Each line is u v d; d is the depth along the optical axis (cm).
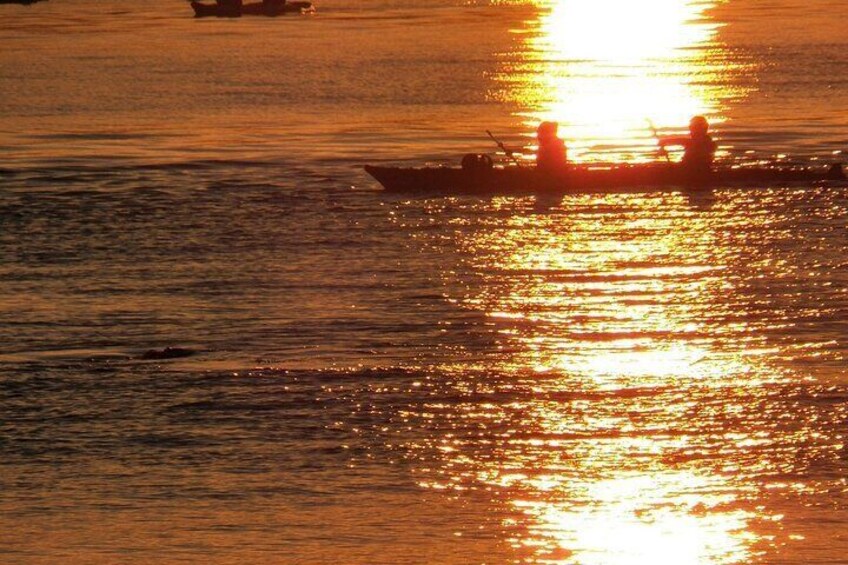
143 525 5403
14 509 5591
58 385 7244
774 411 6688
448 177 12456
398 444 6331
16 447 6359
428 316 8456
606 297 8856
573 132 15812
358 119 16788
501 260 9900
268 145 15000
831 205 11619
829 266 9588
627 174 12488
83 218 11550
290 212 11688
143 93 19075
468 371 7369
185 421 6694
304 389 7106
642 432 6456
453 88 19412
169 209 11862
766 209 11512
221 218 11488
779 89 18838
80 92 19275
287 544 5200
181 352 7769
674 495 5684
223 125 16388
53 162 14075
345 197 12288
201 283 9381
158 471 6034
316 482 5875
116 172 13538
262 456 6209
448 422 6625
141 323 8406
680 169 12538
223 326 8312
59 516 5512
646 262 9794
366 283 9294
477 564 5016
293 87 19512
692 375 7250
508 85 19700
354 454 6219
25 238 10869
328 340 7981
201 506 5609
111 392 7125
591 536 5272
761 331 8062
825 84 19162
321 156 14362
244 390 7112
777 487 5766
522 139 15375
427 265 9788
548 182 12394
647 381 7175
